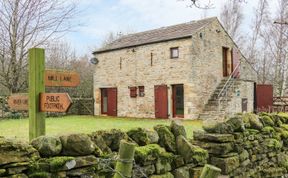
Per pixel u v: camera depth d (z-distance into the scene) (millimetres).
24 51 14469
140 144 4668
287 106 20688
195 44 18016
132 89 20750
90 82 28578
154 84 19578
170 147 4992
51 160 3557
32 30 14180
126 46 21047
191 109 17750
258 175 7133
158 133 5023
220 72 20031
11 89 14891
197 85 17969
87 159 3828
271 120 8250
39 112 4234
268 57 36250
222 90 18594
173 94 18844
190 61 17844
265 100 20656
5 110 15359
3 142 3219
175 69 18547
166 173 4805
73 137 3793
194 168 5152
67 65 30297
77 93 27312
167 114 18781
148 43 19781
